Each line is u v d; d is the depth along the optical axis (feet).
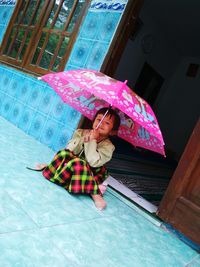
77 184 7.75
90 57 11.42
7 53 15.58
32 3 14.65
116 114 8.09
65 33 12.57
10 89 14.58
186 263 6.73
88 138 8.02
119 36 10.84
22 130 13.26
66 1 12.91
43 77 7.66
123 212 8.30
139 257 6.16
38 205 6.54
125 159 17.81
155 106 29.14
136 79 25.04
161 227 8.27
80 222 6.59
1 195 6.32
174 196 8.00
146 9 21.58
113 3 11.19
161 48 25.75
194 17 20.36
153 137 7.48
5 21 15.99
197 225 7.40
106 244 6.13
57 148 11.73
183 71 28.60
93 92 6.45
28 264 4.51
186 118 27.94
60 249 5.26
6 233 5.06
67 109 11.77
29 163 9.07
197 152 7.72
